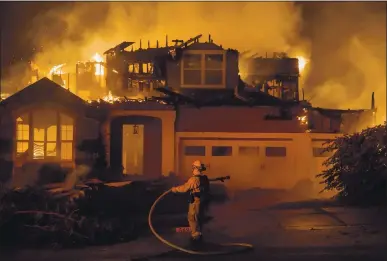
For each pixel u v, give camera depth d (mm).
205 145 24078
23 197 12945
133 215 15367
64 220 11727
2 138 20547
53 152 21125
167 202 17172
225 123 24281
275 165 24266
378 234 11656
